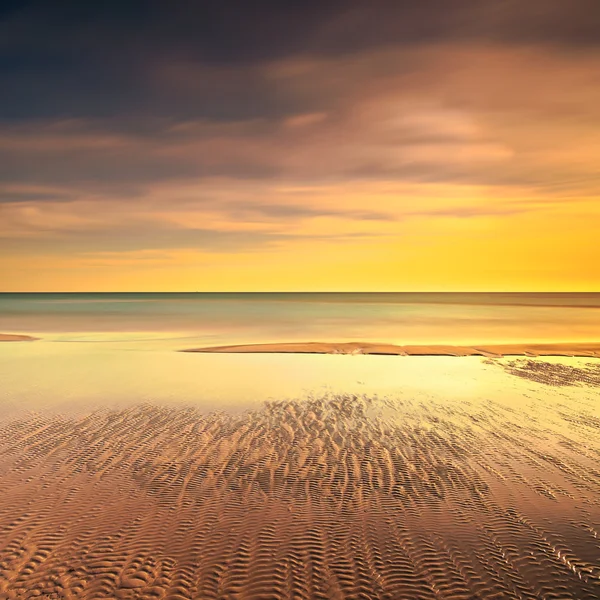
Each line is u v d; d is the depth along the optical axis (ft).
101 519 24.81
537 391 54.19
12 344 96.73
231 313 208.44
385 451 34.94
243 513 25.63
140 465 32.07
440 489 28.55
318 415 44.11
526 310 238.07
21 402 48.42
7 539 22.77
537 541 22.93
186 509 26.00
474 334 118.11
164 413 44.55
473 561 21.42
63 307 265.75
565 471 31.19
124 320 165.07
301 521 24.81
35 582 19.74
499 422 42.01
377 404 48.16
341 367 69.46
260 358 78.23
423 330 129.39
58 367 69.00
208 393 52.65
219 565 21.07
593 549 22.27
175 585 19.74
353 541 22.99
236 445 36.11
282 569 20.84
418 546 22.58
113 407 46.62
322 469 31.65
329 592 19.44
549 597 19.10
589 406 47.52
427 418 43.21
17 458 33.09
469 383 58.49
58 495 27.48
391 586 19.79
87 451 34.58
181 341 102.01
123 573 20.40
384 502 26.96
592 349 87.45
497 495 27.78
